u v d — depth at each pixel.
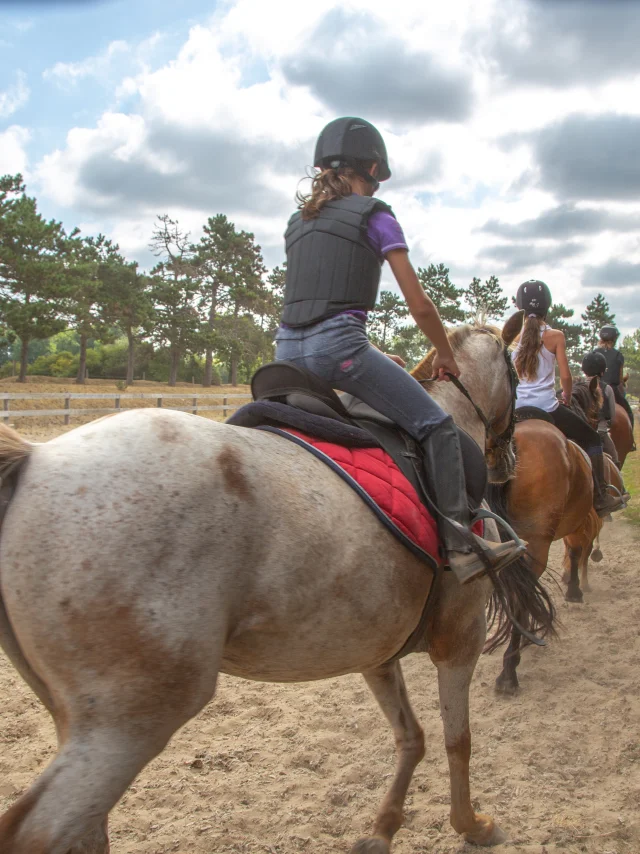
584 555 6.77
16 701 4.39
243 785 3.51
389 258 2.54
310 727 4.15
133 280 48.59
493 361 3.50
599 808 3.34
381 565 2.30
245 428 2.37
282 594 2.08
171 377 55.22
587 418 6.89
